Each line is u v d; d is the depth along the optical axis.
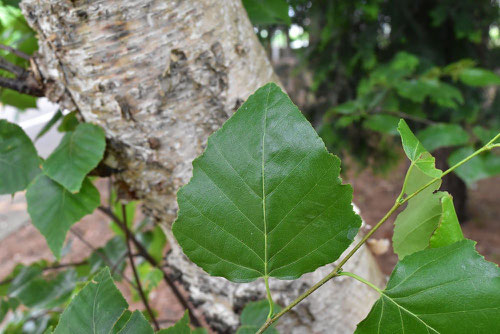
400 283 0.18
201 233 0.18
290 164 0.17
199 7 0.27
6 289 0.44
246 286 0.32
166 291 1.10
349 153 0.98
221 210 0.18
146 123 0.28
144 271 0.57
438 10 0.84
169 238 0.36
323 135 0.90
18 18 0.36
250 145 0.18
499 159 0.50
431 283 0.17
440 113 0.86
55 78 0.29
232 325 0.34
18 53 0.29
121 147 0.30
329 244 0.18
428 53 0.90
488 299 0.16
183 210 0.18
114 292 0.20
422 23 0.92
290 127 0.17
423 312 0.17
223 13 0.28
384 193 1.48
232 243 0.18
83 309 0.20
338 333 0.32
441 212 0.19
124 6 0.26
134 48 0.27
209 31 0.27
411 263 0.18
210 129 0.29
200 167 0.18
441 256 0.17
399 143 0.97
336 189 0.17
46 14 0.26
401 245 0.21
